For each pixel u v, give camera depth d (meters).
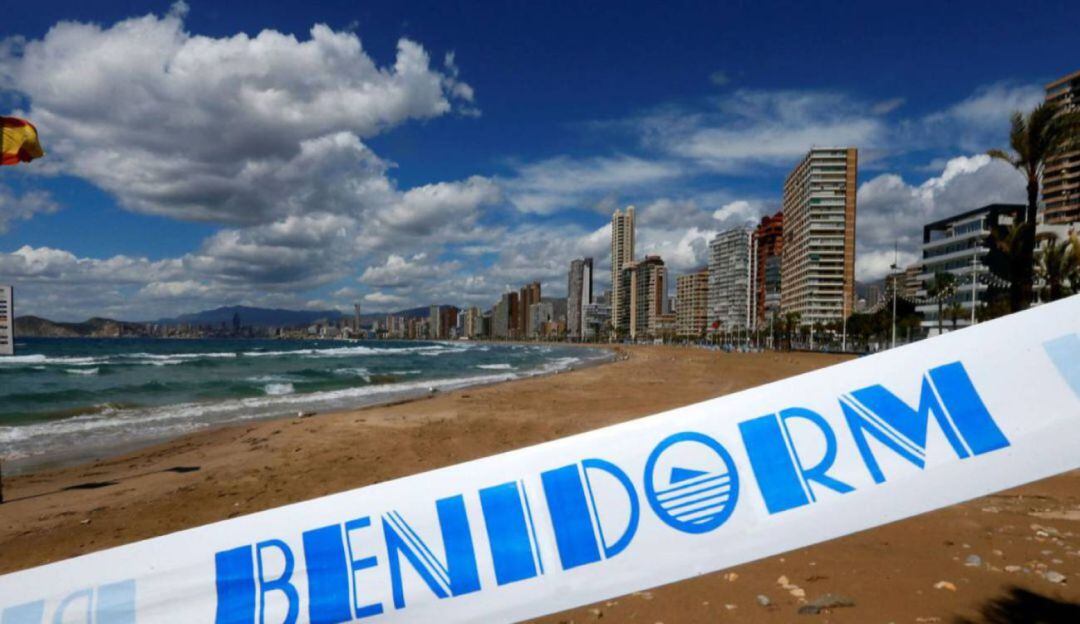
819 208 116.56
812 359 64.31
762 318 152.50
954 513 5.00
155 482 7.83
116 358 49.50
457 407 16.56
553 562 1.80
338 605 1.82
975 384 1.73
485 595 1.80
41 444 11.47
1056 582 3.39
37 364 39.47
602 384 26.34
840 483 1.73
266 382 26.75
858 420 1.77
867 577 3.55
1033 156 13.11
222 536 1.90
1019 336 1.75
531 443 10.45
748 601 3.27
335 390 24.36
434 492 1.90
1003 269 65.44
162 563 1.87
